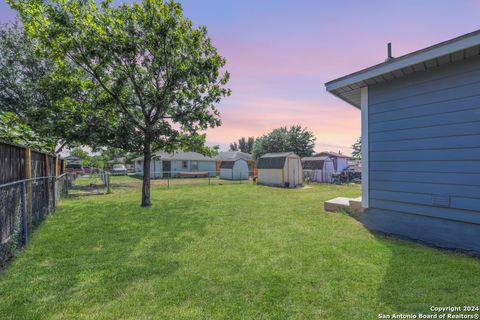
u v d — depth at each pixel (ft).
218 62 27.61
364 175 16.29
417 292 7.78
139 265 10.29
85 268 9.99
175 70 25.26
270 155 55.98
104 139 24.31
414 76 13.62
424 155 13.20
